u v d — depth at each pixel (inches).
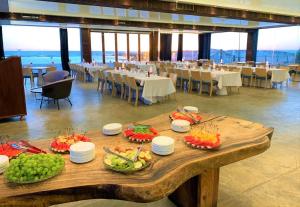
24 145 63.7
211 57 660.1
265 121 178.9
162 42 621.6
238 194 88.9
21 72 176.9
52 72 263.3
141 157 57.0
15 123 174.7
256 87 340.5
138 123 84.7
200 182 73.4
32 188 46.8
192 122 84.2
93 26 467.5
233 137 72.8
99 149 64.3
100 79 307.6
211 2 265.7
